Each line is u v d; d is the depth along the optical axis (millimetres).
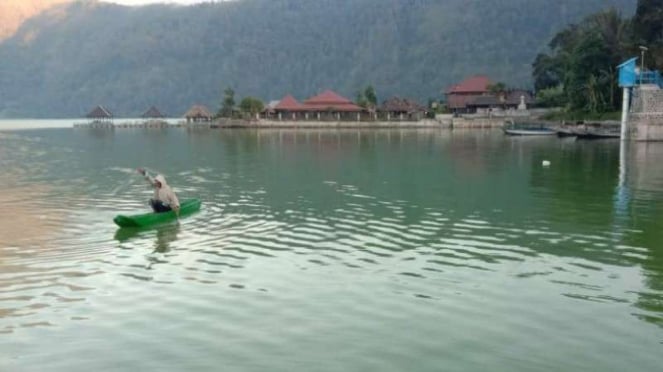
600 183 36750
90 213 27141
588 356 12078
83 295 15750
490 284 16406
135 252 20016
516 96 143750
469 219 25172
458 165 48781
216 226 23891
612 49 110812
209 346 12625
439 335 13102
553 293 15664
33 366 11805
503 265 18188
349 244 20844
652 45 95500
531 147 69312
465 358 12031
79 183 38188
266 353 12289
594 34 111500
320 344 12695
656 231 22734
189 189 34875
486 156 57500
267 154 61906
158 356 12195
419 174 42344
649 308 14578
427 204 29047
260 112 144250
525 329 13383
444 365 11742
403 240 21391
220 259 19031
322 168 46969
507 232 22641
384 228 23422
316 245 20719
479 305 14812
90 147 76188
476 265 18203
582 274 17281
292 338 12984
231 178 40500
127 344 12758
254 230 23156
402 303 14977
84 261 18953
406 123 128125
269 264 18422
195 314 14367
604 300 15133
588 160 52000
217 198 31172
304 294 15672
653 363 11758
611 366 11656
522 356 12102
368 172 43812
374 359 12008
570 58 117375
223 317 14172
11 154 64250
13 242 21453
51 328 13602
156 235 22406
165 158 57969
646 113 72625
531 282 16562
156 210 25219
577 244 20766
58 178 41031
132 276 17344
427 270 17688
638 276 17094
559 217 25547
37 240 21734
